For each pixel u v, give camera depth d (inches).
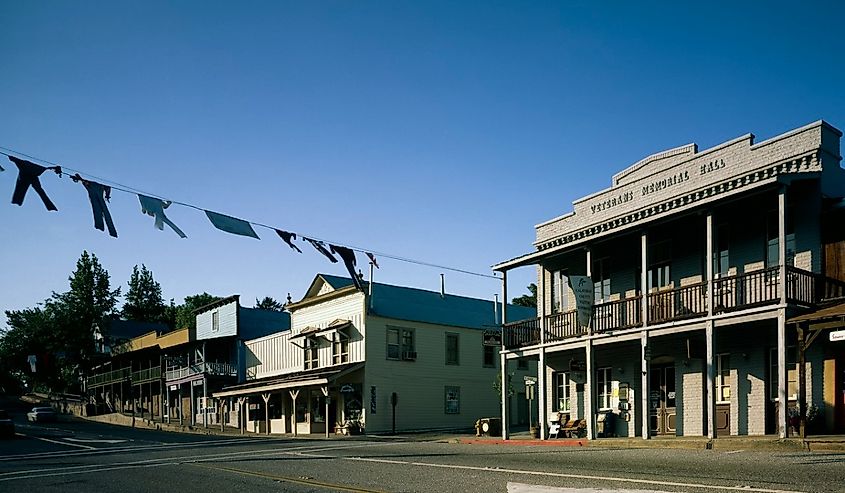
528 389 1081.4
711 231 769.6
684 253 889.5
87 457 884.0
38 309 3006.9
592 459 637.9
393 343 1541.6
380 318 1526.8
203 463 735.7
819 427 722.2
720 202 756.0
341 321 1552.7
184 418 2170.3
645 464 572.1
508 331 1081.4
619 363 989.2
